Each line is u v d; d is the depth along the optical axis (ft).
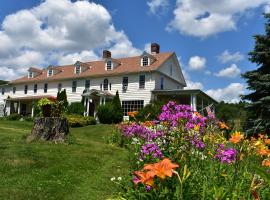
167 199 10.67
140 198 12.46
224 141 16.74
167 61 110.93
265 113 56.18
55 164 25.80
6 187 19.72
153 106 82.17
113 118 96.48
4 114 143.02
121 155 30.86
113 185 21.20
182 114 16.61
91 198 18.94
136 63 111.86
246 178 12.76
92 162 27.63
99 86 114.21
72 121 85.66
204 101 110.73
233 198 10.86
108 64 115.24
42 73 142.10
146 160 15.79
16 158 26.12
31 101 138.00
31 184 20.62
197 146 15.51
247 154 13.29
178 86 119.65
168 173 7.84
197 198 11.30
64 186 20.93
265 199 11.37
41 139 35.01
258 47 60.08
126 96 106.32
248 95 61.31
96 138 58.70
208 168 13.70
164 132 16.90
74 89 121.60
